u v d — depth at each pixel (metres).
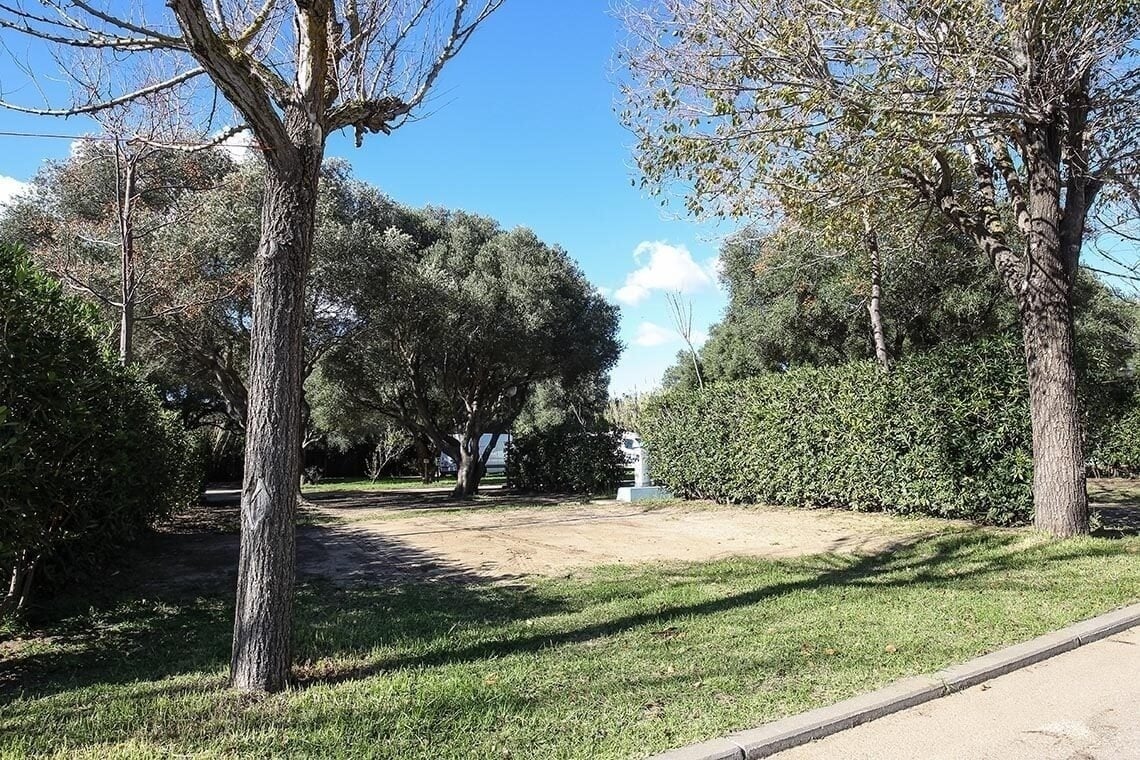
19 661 5.21
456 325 20.17
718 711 3.81
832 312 18.31
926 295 16.98
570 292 22.22
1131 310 23.89
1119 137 9.21
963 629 5.29
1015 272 9.46
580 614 6.24
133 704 4.06
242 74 3.98
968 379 10.89
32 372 5.29
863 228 11.21
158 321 15.43
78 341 6.47
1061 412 9.00
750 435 15.38
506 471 24.92
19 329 5.14
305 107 4.47
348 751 3.36
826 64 8.45
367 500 21.31
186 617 6.53
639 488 18.17
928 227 11.89
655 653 4.89
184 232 14.61
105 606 6.89
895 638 5.10
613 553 9.97
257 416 4.32
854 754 3.47
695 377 29.61
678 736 3.51
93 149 11.29
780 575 7.73
